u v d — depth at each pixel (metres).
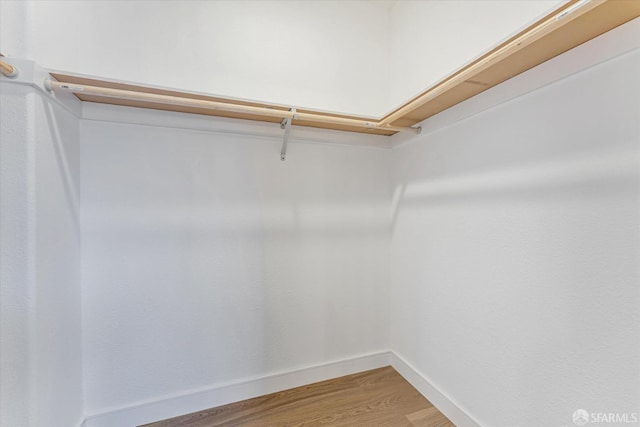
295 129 1.69
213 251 1.54
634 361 0.80
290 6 1.71
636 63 0.79
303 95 1.75
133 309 1.40
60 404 1.13
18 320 0.96
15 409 0.96
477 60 1.03
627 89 0.81
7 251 0.96
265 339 1.66
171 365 1.47
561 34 0.85
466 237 1.35
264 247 1.65
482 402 1.26
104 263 1.35
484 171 1.25
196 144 1.50
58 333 1.12
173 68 1.47
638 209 0.79
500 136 1.18
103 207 1.35
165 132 1.44
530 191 1.06
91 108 1.32
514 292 1.12
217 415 1.48
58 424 1.12
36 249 0.99
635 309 0.80
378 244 1.93
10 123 0.95
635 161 0.80
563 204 0.96
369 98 1.92
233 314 1.59
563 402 0.97
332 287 1.81
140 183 1.41
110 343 1.37
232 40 1.58
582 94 0.91
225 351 1.58
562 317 0.96
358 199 1.87
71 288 1.23
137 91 1.18
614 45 0.82
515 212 1.12
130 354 1.40
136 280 1.41
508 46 0.89
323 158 1.78
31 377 0.98
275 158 1.66
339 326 1.83
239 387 1.60
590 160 0.89
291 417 1.46
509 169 1.14
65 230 1.18
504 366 1.17
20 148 0.96
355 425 1.41
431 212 1.57
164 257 1.45
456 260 1.41
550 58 0.98
